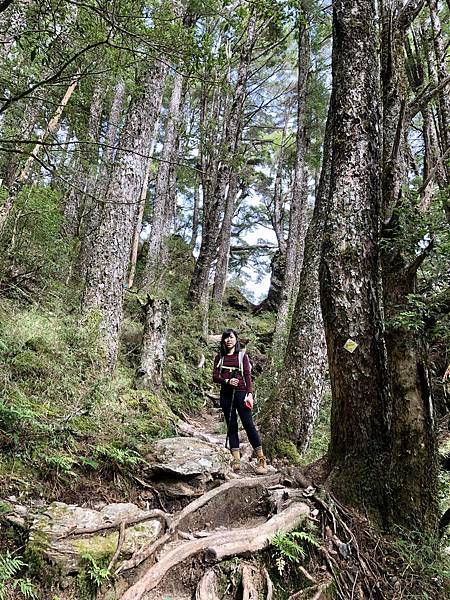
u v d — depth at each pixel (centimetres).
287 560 346
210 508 389
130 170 716
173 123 1418
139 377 721
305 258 744
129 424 496
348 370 438
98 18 380
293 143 2084
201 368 1086
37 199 756
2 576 238
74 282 902
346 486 425
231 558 323
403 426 395
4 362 441
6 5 296
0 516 281
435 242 375
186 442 487
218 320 1505
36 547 268
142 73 729
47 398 439
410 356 395
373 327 442
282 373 703
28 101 535
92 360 545
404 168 448
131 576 291
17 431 354
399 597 345
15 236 747
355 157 470
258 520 406
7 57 441
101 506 349
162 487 409
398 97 480
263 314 1905
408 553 372
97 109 897
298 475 458
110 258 678
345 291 446
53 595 256
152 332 768
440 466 461
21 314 551
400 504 396
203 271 1306
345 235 455
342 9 502
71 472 350
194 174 1505
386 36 491
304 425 661
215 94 1446
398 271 406
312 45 1485
